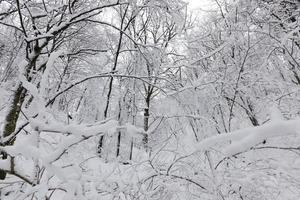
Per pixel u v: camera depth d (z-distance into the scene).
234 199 3.36
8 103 4.60
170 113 4.34
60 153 1.65
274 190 3.30
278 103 4.50
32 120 1.82
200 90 4.66
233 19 5.77
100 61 9.56
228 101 5.31
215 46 5.98
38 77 4.84
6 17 5.93
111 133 1.83
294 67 5.28
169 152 3.69
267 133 0.91
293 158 3.33
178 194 3.39
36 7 5.84
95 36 8.39
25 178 2.07
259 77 4.93
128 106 10.20
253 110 5.05
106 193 2.81
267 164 3.34
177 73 5.57
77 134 1.67
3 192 2.90
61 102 7.19
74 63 9.19
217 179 3.24
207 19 6.89
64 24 5.00
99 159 4.17
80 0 6.18
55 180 3.93
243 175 3.25
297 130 0.86
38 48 4.82
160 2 5.99
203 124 4.14
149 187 3.28
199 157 3.29
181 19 5.70
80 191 1.67
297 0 5.88
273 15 6.12
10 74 5.50
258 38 5.54
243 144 0.94
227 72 5.27
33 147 1.71
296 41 5.27
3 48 6.21
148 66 6.63
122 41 9.75
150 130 2.61
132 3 6.14
